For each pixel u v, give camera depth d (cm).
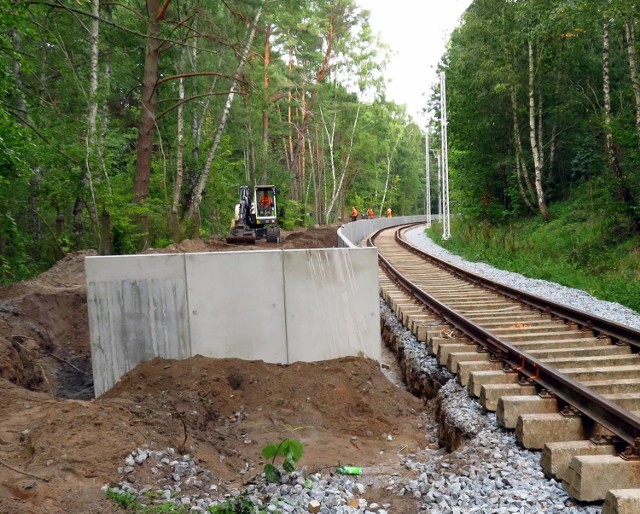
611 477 354
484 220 3084
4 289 1002
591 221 2017
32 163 1364
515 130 2688
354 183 6319
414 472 445
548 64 2352
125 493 359
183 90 2280
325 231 2858
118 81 2377
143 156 1900
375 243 2812
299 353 711
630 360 655
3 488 355
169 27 2033
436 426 627
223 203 2925
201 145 2630
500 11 2445
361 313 726
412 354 815
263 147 3728
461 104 2847
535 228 2472
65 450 404
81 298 1008
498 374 583
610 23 1927
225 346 691
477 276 1338
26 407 504
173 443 460
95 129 1596
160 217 1914
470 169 3183
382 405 649
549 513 345
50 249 1634
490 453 448
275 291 701
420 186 8506
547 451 398
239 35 1980
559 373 510
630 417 393
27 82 1694
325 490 398
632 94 1914
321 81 4409
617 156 1834
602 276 1424
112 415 469
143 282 671
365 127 5416
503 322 909
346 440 561
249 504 354
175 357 681
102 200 1574
